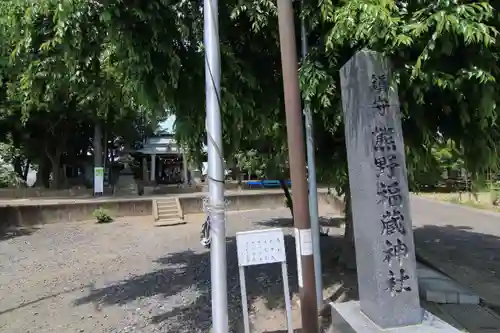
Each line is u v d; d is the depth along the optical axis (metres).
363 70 3.53
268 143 7.75
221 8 4.62
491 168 4.98
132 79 4.61
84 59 4.47
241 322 4.64
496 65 3.79
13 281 6.98
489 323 4.33
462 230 10.77
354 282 5.92
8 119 19.50
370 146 3.45
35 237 11.43
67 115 19.83
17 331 4.66
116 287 6.41
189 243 10.25
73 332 4.57
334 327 3.82
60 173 25.09
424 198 18.61
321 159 5.93
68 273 7.46
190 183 26.83
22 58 4.46
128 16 4.02
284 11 3.15
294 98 3.13
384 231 3.36
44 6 3.62
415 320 3.31
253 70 5.27
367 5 3.40
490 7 3.18
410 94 4.42
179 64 4.31
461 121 4.57
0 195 19.27
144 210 15.73
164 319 4.86
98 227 13.16
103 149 23.84
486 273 6.50
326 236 10.03
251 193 17.58
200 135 5.24
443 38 3.30
